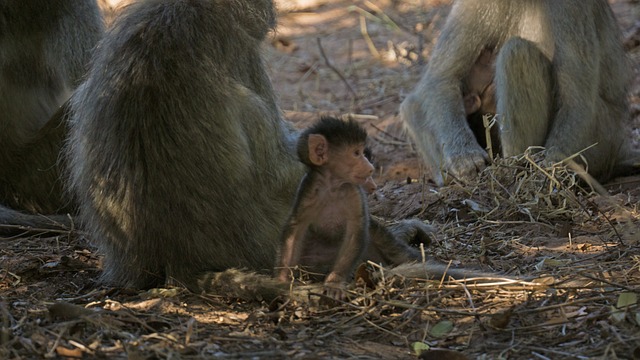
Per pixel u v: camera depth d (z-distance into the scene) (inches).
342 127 324.5
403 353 293.1
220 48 358.6
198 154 345.1
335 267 327.3
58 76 503.8
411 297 331.9
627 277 346.3
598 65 521.3
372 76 860.0
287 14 1056.8
